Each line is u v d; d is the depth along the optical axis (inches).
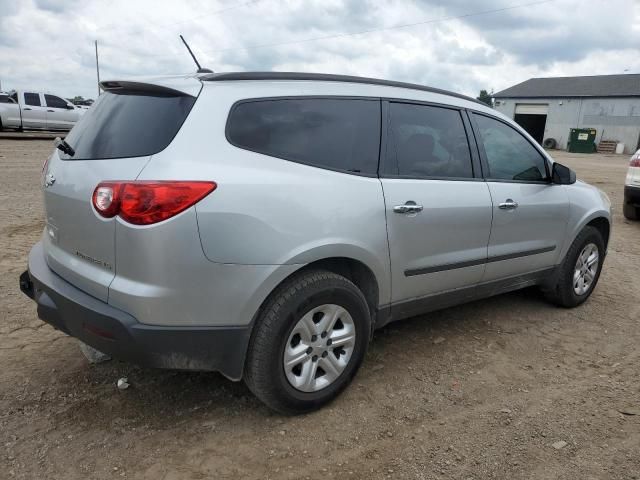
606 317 188.9
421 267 137.9
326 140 122.3
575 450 112.8
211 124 107.1
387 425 119.5
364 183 124.4
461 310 189.8
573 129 1583.4
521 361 152.4
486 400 131.0
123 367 138.9
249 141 111.2
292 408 118.0
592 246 196.4
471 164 153.2
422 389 134.7
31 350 145.6
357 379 137.9
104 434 112.3
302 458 107.8
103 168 106.9
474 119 157.6
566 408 128.5
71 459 104.3
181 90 108.8
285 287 112.1
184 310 102.5
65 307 110.4
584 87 1758.1
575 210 184.5
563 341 167.2
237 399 127.2
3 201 337.1
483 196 151.3
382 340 161.9
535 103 1807.3
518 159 168.7
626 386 140.0
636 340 169.8
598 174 778.8
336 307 120.2
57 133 885.8
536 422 122.3
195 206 99.8
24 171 471.8
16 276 198.8
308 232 112.0
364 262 123.7
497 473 105.3
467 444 113.7
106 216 102.0
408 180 134.6
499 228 157.2
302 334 116.4
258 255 105.9
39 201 342.6
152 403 124.1
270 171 110.3
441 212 138.8
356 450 110.8
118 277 103.4
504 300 202.5
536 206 168.4
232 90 112.4
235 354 108.9
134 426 115.4
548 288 189.5
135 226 98.6
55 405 121.3
